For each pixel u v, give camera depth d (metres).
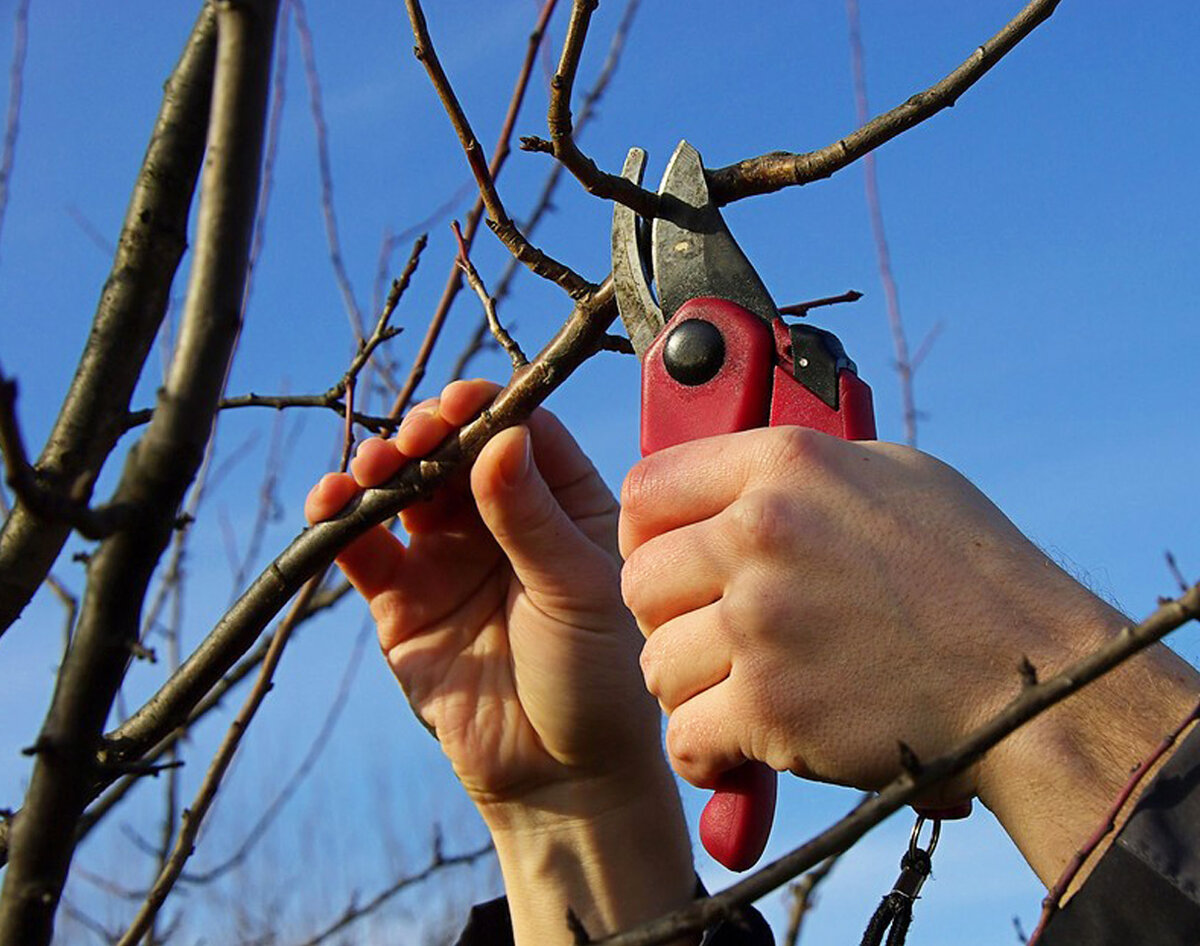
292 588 1.69
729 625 1.21
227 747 1.96
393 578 1.92
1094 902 1.01
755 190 1.60
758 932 1.72
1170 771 1.04
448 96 1.56
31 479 0.82
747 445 1.28
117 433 1.16
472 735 1.84
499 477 1.72
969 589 1.19
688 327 1.56
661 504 1.31
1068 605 1.19
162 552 0.88
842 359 1.52
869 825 0.82
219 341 0.87
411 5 1.52
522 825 1.84
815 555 1.20
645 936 0.87
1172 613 0.77
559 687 1.80
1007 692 1.16
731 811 1.43
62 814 0.89
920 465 1.27
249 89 0.87
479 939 1.87
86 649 0.88
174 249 1.15
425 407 1.76
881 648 1.18
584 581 1.80
